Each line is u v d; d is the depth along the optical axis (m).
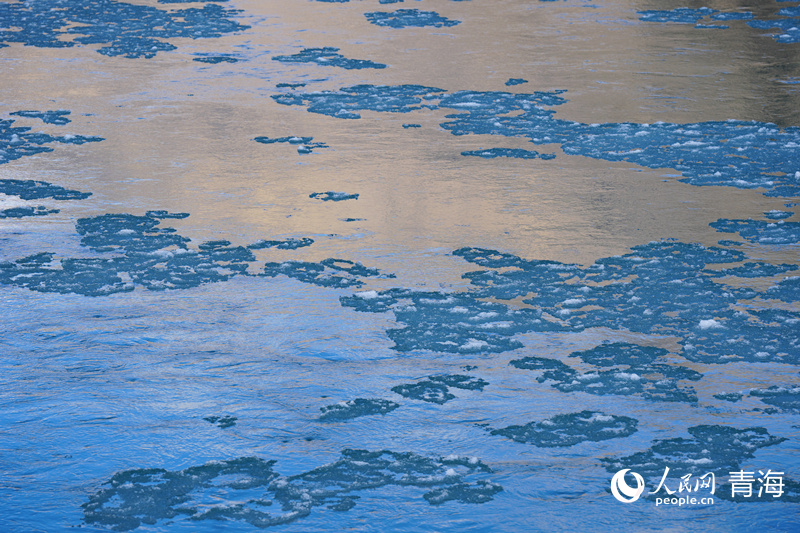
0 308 14.42
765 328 13.70
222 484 9.98
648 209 18.48
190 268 16.00
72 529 9.20
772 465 10.31
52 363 12.78
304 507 9.57
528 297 14.84
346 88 27.27
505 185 19.92
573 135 23.20
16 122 23.95
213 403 11.75
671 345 13.26
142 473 10.20
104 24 34.28
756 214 18.20
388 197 19.28
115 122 24.17
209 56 30.39
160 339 13.51
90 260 16.25
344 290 15.18
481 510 9.52
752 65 29.23
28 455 10.52
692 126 23.73
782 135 23.03
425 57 30.50
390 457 10.53
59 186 19.78
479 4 37.94
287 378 12.41
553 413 11.49
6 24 33.91
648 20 35.22
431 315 14.28
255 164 21.25
